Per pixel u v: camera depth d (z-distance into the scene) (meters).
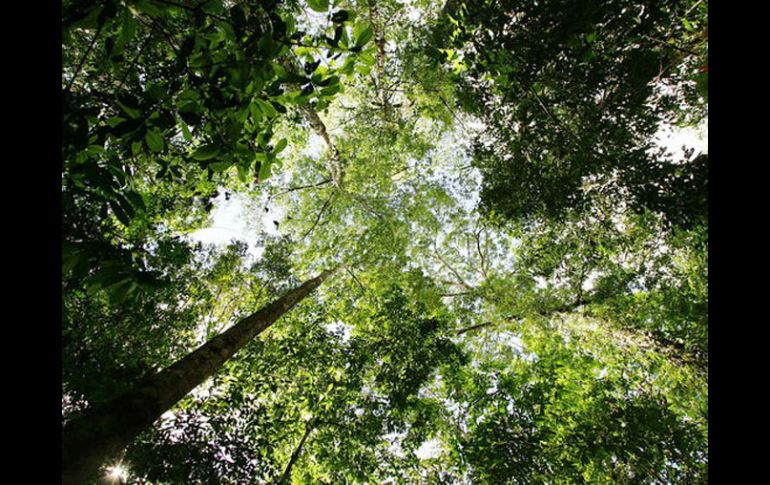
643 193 4.95
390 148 12.00
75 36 3.88
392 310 9.15
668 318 9.68
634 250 8.70
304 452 8.51
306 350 7.83
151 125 2.17
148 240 6.55
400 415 8.12
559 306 10.83
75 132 1.88
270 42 2.15
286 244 9.75
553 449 7.42
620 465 7.84
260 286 8.64
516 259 11.82
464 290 14.48
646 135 5.45
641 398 9.29
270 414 7.29
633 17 3.98
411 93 10.54
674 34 4.39
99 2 1.75
